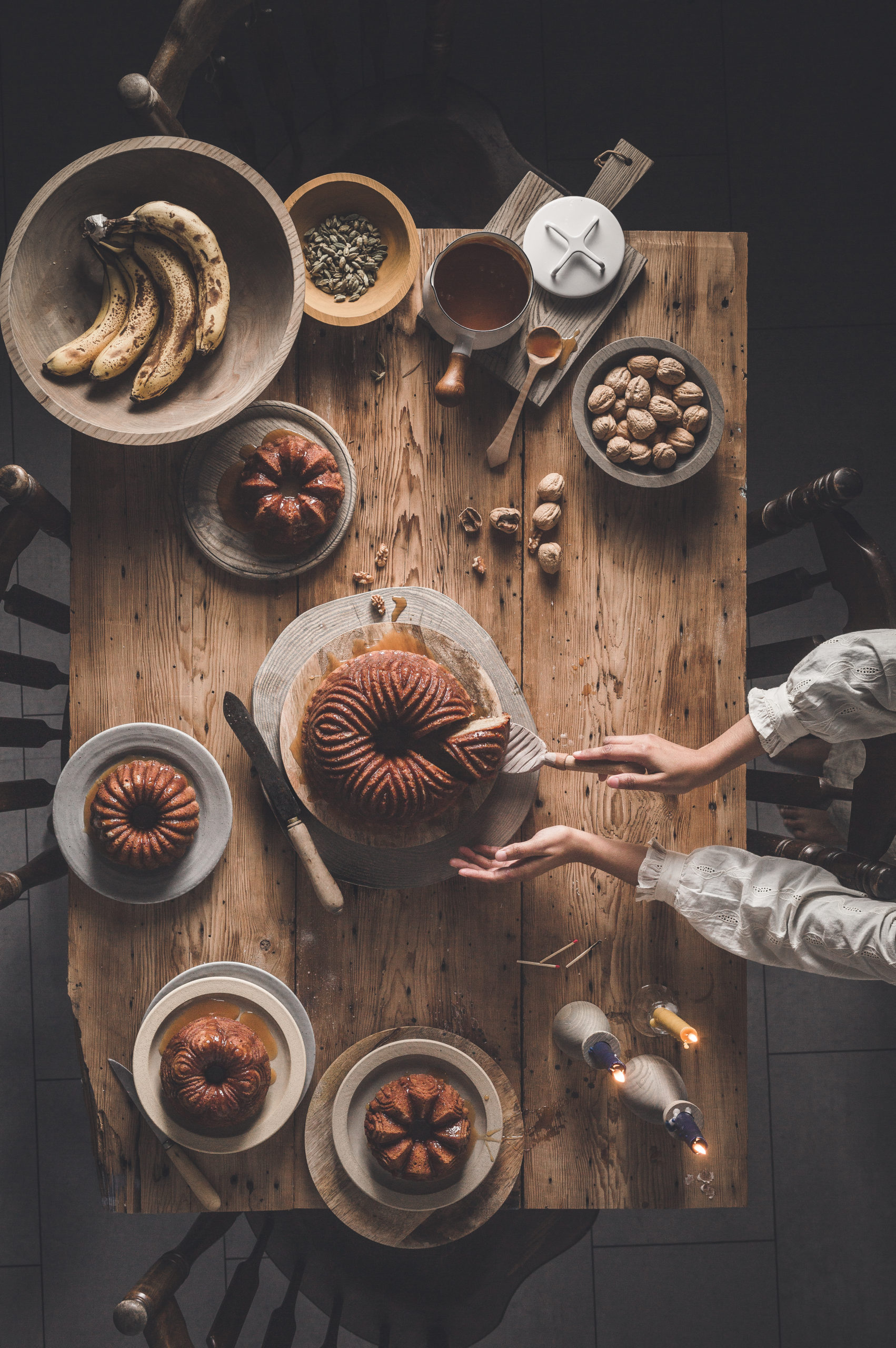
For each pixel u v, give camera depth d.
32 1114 2.10
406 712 1.22
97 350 1.26
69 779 1.31
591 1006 1.34
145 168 1.25
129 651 1.37
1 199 2.06
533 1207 1.37
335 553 1.39
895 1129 2.18
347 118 1.53
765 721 1.22
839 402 2.17
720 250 1.41
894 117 2.14
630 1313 2.14
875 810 1.33
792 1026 2.18
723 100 2.12
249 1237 2.10
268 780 1.30
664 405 1.33
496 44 2.08
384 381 1.39
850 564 1.39
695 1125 1.21
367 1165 1.30
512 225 1.40
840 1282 2.16
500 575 1.41
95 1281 2.09
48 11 2.05
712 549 1.42
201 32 1.33
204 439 1.35
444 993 1.38
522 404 1.34
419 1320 1.55
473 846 1.35
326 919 1.37
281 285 1.29
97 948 1.35
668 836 1.39
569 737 1.40
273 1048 1.31
